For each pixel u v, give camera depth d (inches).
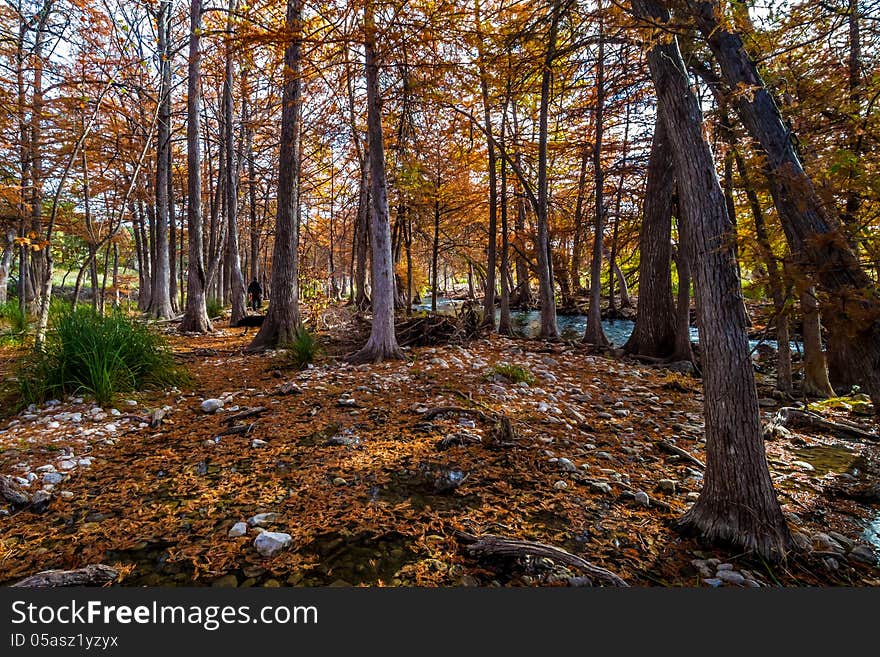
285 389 223.1
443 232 815.1
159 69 501.0
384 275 311.6
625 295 840.3
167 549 97.3
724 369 100.3
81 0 335.0
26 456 139.8
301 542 100.3
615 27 124.7
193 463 141.3
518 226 708.0
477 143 566.6
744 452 100.3
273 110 567.5
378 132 297.4
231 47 234.4
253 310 817.5
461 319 458.9
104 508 113.6
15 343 310.3
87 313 233.6
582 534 106.4
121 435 163.9
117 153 500.7
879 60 137.0
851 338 78.2
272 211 1000.2
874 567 98.4
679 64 101.0
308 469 137.9
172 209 677.9
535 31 175.2
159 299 555.5
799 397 252.4
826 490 137.4
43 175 460.1
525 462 146.8
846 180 85.5
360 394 221.9
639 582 90.3
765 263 80.0
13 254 565.6
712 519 103.4
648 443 172.2
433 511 114.9
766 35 140.9
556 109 462.3
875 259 75.1
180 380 235.6
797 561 97.3
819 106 128.3
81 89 349.1
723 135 135.9
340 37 223.9
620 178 592.1
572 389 256.4
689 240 101.7
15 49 374.6
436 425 177.5
